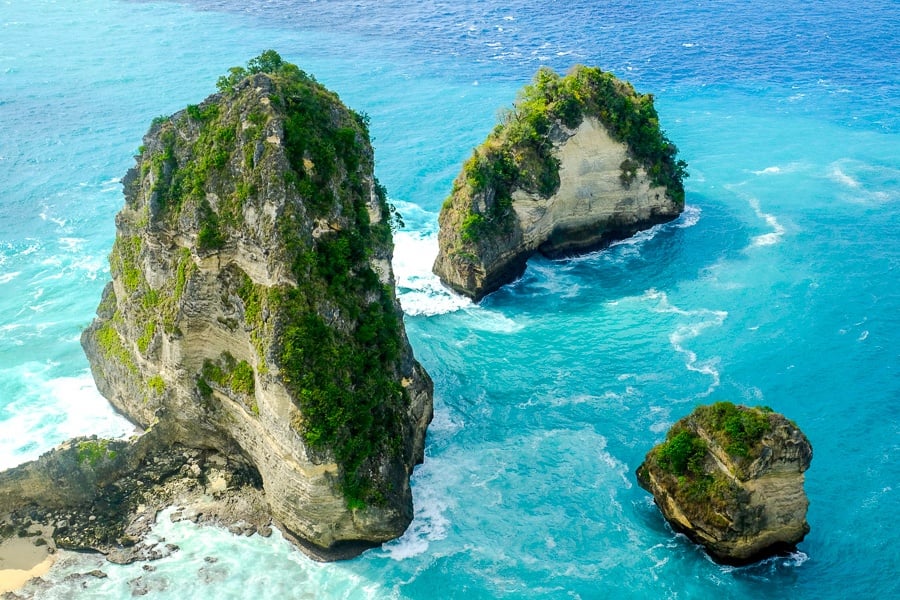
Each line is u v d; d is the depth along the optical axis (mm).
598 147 89000
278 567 53812
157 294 57312
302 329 50656
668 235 94438
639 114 91375
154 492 58125
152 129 57875
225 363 56094
